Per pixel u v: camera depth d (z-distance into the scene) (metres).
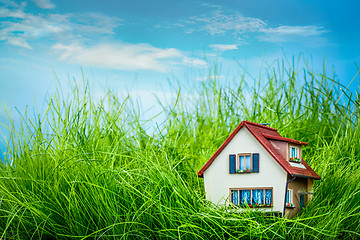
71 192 3.60
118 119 4.81
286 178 3.30
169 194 3.71
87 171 3.73
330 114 5.26
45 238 3.64
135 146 4.69
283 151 3.47
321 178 3.96
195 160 4.89
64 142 4.16
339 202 3.61
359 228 3.52
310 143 5.06
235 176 3.42
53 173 3.86
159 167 3.88
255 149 3.38
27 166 4.02
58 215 3.66
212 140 5.14
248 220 3.25
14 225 3.73
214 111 5.77
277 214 3.32
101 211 3.53
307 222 3.46
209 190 3.49
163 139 4.94
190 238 3.39
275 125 5.18
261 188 3.35
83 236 3.42
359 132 4.86
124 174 3.86
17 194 3.82
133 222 3.30
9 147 4.20
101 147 4.30
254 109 5.47
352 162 4.25
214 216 3.29
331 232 3.32
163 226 3.38
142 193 3.70
